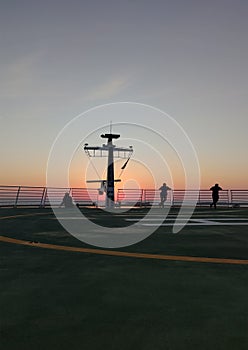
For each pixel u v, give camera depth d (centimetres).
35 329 278
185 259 566
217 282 422
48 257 579
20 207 2152
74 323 290
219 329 278
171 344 251
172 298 359
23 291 383
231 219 1372
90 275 456
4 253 614
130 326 284
